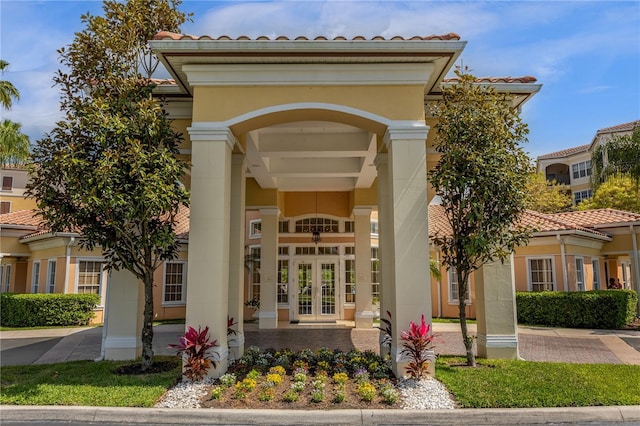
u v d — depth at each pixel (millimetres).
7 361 8672
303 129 10203
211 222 6828
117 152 6129
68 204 6562
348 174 12812
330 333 12867
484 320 8297
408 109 7125
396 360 6520
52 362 8469
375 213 17953
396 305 6660
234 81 7145
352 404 5500
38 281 17422
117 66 7020
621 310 13344
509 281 8336
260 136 10391
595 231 16797
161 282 17734
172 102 8516
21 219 17859
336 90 7172
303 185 14781
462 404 5480
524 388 5953
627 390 5941
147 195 5988
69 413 5289
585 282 16125
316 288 16688
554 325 14062
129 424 5180
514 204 6910
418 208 6887
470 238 6918
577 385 6070
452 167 6855
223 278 6766
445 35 6906
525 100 8609
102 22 7008
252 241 18000
